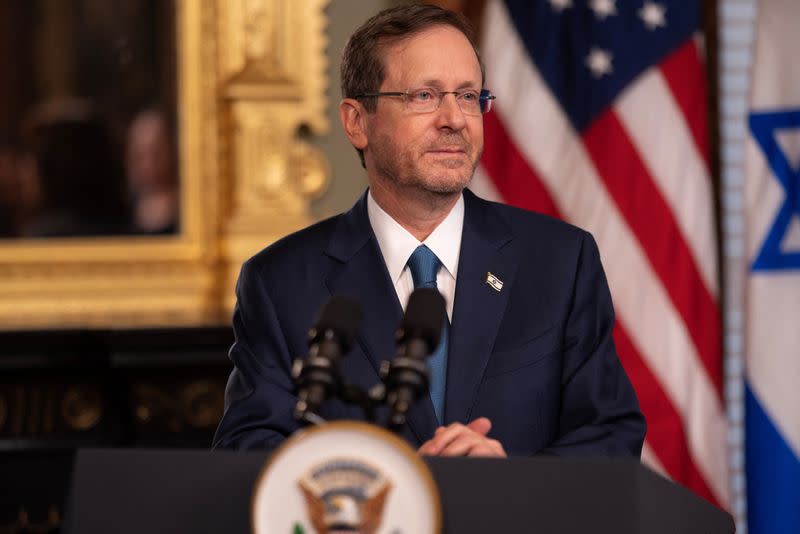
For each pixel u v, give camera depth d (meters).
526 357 7.58
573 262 7.96
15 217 16.94
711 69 16.59
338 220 8.33
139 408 16.95
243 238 17.06
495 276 7.83
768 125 14.92
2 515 16.73
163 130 17.05
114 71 17.00
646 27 15.38
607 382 7.59
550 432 7.54
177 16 17.05
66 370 16.78
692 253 14.92
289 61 17.20
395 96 7.70
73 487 5.51
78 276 16.98
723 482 14.77
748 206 14.96
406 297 7.91
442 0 16.52
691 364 14.72
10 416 16.73
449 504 5.24
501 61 15.36
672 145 15.11
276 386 7.66
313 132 17.28
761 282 14.73
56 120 16.97
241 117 17.11
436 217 7.98
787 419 14.55
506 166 15.16
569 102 15.30
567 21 15.45
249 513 5.36
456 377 7.50
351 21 17.39
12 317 16.91
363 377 7.57
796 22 14.99
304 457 4.86
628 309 14.81
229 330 16.70
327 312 5.52
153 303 17.06
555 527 5.18
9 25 16.89
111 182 17.03
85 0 16.98
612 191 15.01
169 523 5.43
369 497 4.80
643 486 5.21
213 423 16.97
